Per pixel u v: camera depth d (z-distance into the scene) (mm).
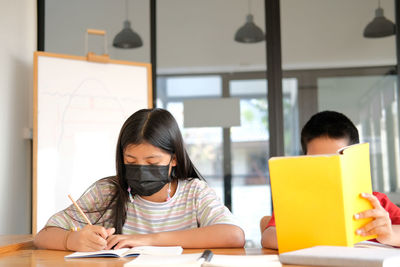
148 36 3369
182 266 824
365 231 979
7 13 2928
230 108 3309
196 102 3324
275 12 3320
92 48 3352
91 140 2928
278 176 986
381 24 3279
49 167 2812
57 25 3365
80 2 3377
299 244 970
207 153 3299
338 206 929
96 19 3375
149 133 1305
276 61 3303
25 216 3076
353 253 815
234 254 1085
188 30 3359
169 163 1365
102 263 941
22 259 1058
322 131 1260
